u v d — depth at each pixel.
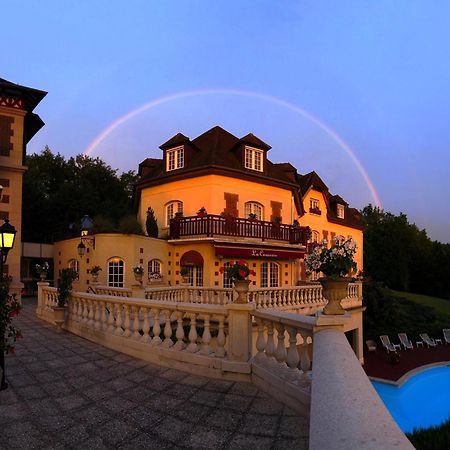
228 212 22.16
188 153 23.62
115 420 4.48
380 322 27.69
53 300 12.58
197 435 4.06
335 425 2.04
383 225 59.69
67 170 38.94
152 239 20.48
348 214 38.75
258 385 5.69
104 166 40.31
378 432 1.90
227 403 5.00
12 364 7.07
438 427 3.22
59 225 32.88
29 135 21.70
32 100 18.17
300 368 5.08
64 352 8.05
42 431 4.20
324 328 4.50
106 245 18.89
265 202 24.36
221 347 6.31
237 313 6.07
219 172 21.75
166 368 6.76
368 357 23.00
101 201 36.62
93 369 6.71
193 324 6.72
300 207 27.72
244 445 3.81
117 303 8.41
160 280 20.62
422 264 55.47
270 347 5.68
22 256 23.73
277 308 16.08
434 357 23.39
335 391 2.53
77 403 5.05
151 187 25.17
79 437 4.05
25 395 5.36
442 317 35.84
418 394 16.91
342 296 4.65
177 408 4.84
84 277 19.91
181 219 21.58
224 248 20.20
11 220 16.83
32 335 10.14
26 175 33.12
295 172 27.66
